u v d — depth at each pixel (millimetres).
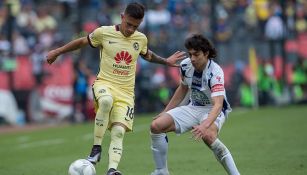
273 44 76562
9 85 65438
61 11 77562
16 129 61844
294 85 76438
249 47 77062
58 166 35344
